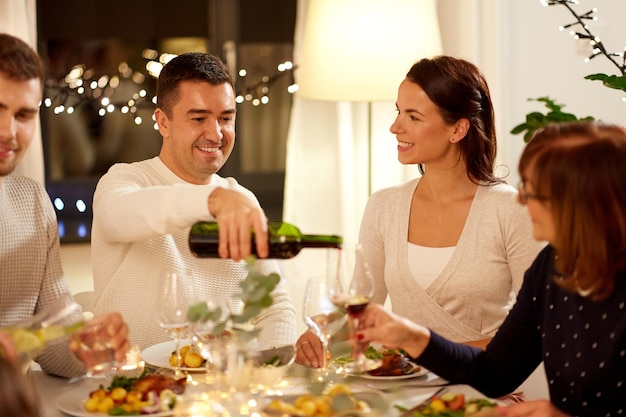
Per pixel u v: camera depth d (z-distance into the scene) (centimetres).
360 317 209
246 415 196
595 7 429
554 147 195
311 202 441
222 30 460
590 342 205
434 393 215
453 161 283
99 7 450
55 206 424
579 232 192
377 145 434
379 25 371
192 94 276
